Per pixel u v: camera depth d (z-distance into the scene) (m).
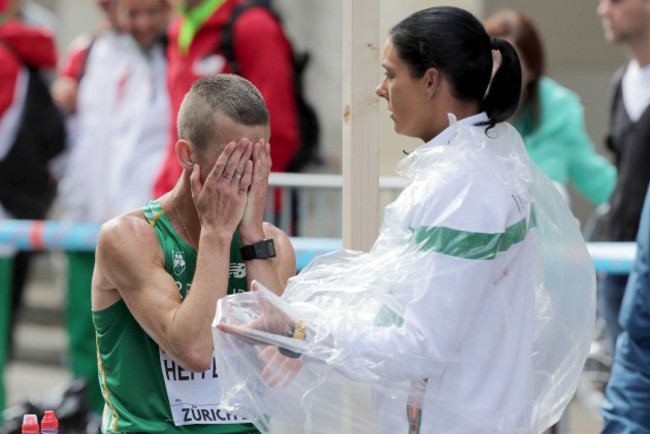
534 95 22.59
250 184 12.52
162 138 26.14
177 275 12.67
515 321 12.37
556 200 13.08
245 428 12.85
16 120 29.73
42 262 41.06
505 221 12.01
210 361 12.32
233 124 12.31
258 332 11.91
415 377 11.92
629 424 15.89
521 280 12.48
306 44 36.19
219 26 23.81
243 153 12.34
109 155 27.27
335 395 12.12
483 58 12.35
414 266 11.90
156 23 26.23
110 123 27.22
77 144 27.83
